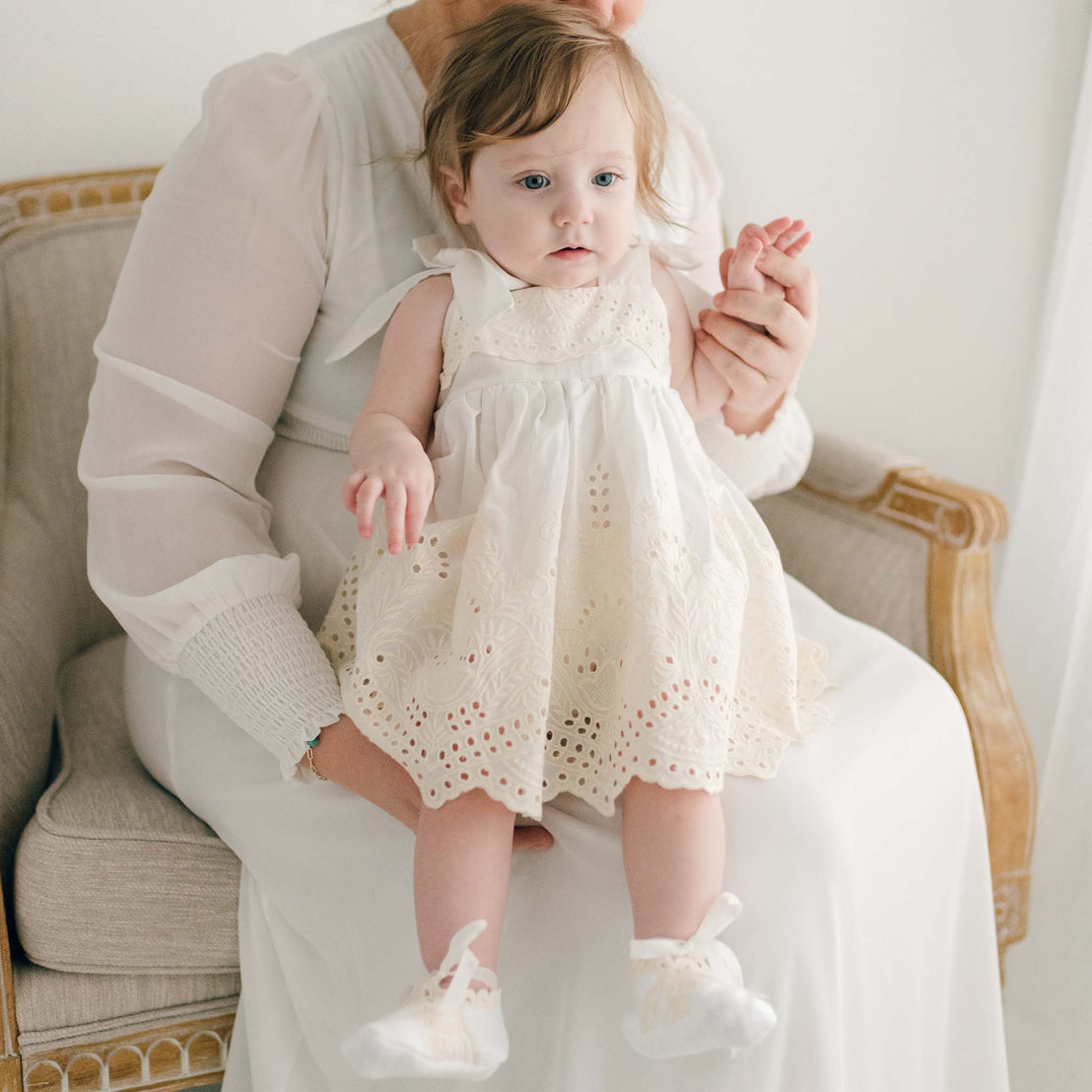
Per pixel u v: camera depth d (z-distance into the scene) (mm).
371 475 1033
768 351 1239
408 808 1075
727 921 927
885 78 1987
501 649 1013
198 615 1166
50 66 1700
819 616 1407
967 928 1287
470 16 1303
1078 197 1843
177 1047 1301
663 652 1005
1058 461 1910
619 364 1135
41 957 1251
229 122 1235
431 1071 868
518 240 1119
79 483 1661
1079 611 1871
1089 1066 1617
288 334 1252
